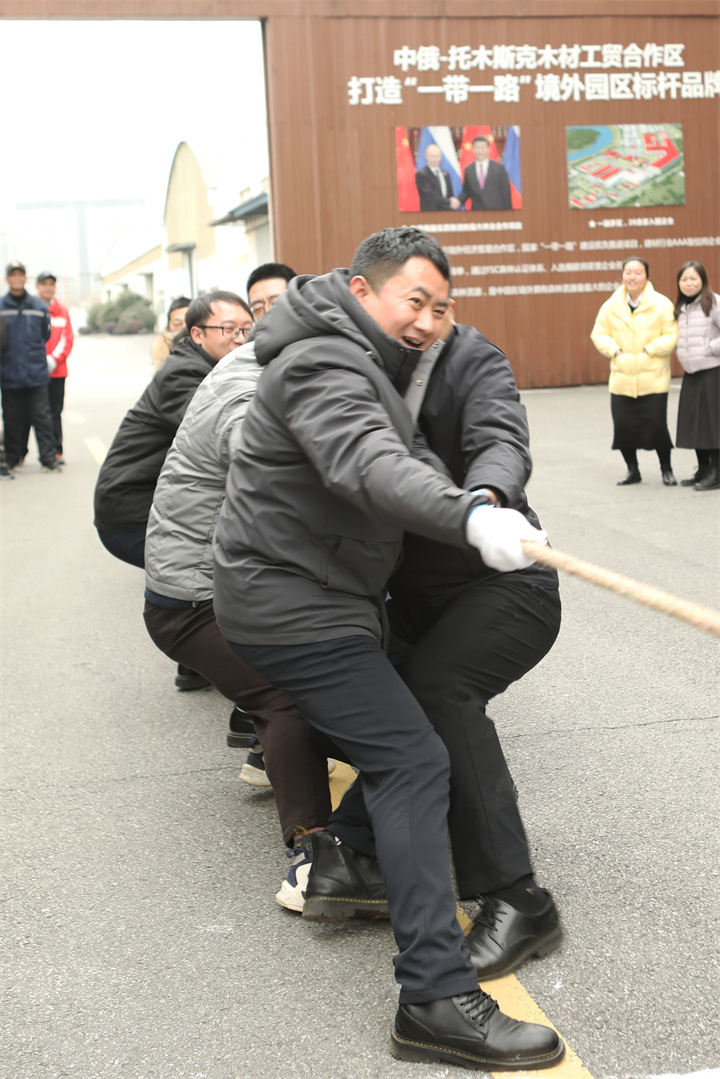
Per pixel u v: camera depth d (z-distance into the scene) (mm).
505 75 15898
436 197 15938
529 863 2592
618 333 8523
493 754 2582
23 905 2947
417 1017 2244
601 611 5449
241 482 2467
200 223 42281
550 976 2531
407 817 2312
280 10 15156
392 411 2348
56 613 5930
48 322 10906
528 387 16578
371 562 2457
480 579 2725
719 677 4480
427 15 15578
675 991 2457
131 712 4434
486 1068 2211
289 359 2301
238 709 3975
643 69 16219
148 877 3082
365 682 2404
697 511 7602
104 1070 2264
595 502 8070
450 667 2588
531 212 16234
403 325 2348
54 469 11070
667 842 3131
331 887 2693
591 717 4102
